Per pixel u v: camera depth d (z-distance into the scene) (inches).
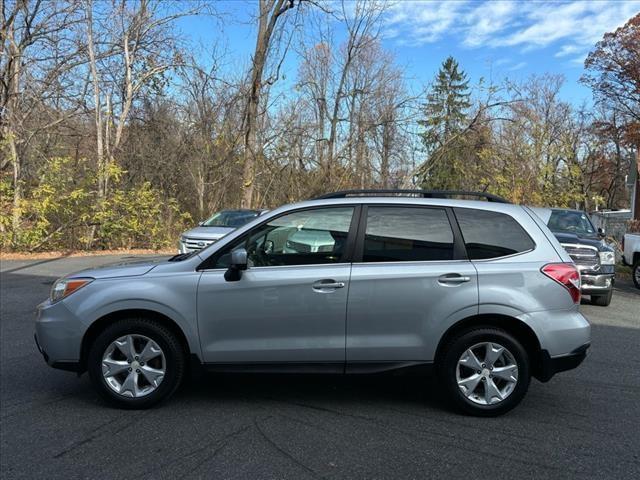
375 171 842.8
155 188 877.8
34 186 682.2
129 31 778.2
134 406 174.2
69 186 688.4
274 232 178.2
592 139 1652.3
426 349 170.4
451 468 138.0
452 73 1648.6
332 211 179.2
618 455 146.5
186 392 193.5
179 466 137.5
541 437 157.8
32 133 679.1
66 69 783.1
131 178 872.3
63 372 214.5
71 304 173.5
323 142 848.9
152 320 174.9
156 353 173.9
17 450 145.6
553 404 186.5
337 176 831.1
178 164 912.3
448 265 171.6
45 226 652.7
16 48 712.4
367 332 170.6
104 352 173.2
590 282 380.8
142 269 178.1
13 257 616.4
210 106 880.3
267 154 827.4
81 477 131.6
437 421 169.2
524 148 973.2
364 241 174.9
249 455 143.9
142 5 783.7
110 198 723.4
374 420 169.3
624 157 1999.3
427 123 846.5
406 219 177.5
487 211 179.5
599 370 228.8
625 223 992.9
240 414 173.0
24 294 383.2
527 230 177.6
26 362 226.2
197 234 460.1
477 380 171.5
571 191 1031.6
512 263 172.4
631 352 259.8
